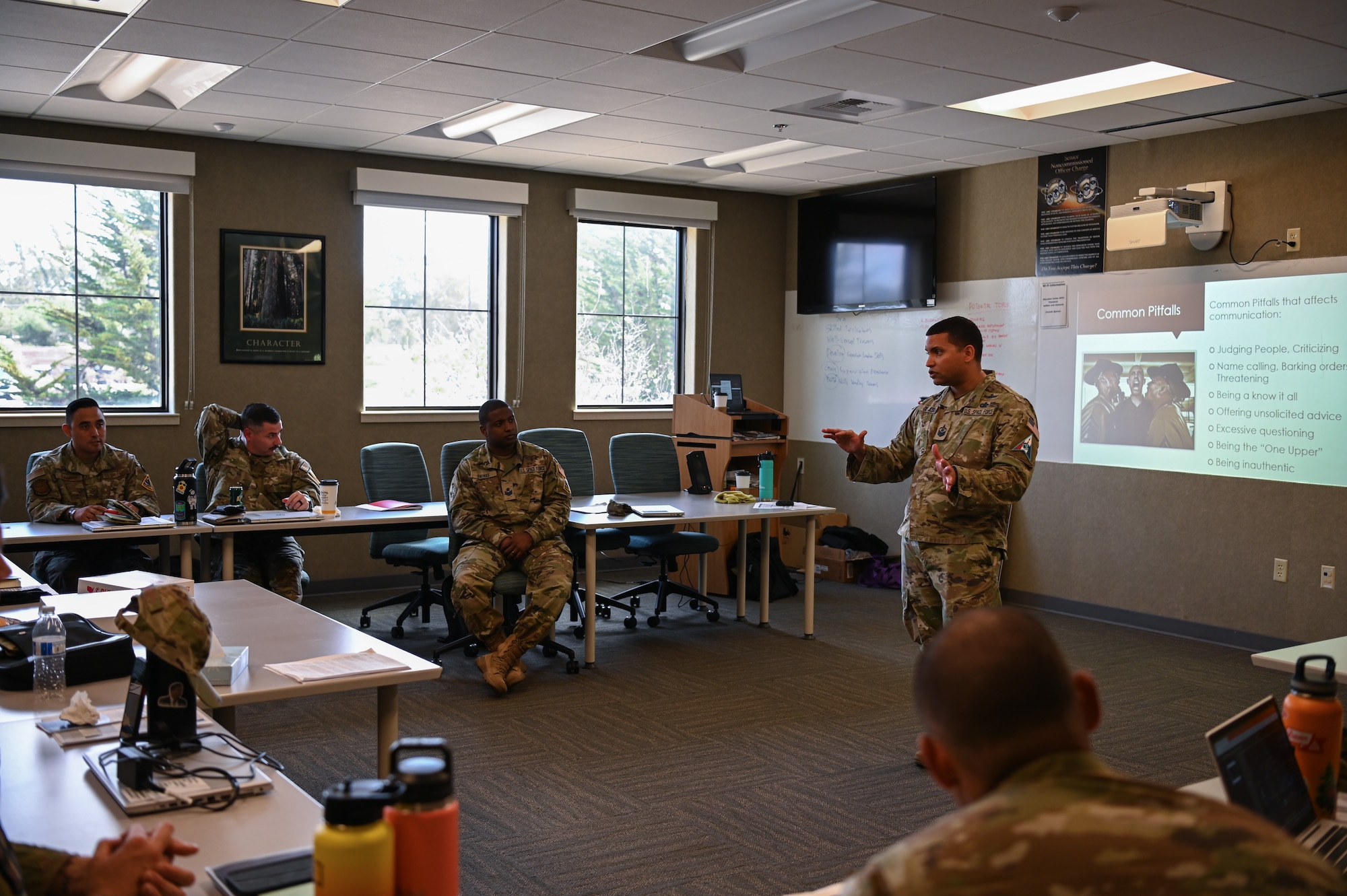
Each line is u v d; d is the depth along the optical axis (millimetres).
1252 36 4273
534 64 4848
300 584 5320
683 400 7363
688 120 5945
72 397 6258
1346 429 5348
